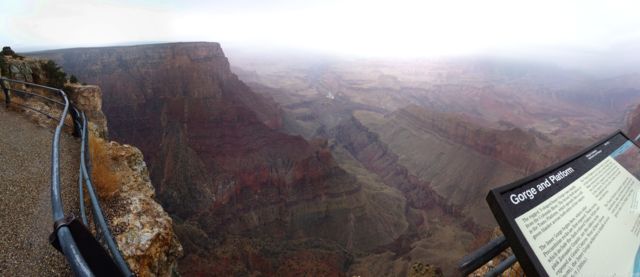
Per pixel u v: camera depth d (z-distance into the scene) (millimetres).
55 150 4328
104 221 3416
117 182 8633
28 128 10070
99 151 9859
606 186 3639
